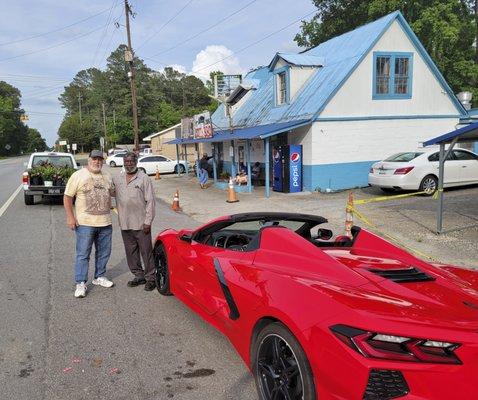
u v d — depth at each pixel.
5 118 109.50
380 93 17.41
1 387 3.48
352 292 2.83
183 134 27.05
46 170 15.20
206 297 4.20
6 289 5.99
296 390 2.83
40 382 3.56
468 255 7.45
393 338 2.37
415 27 26.22
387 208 12.23
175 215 13.28
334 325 2.53
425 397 2.31
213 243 4.95
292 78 18.91
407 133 18.00
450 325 2.44
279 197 15.80
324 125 16.58
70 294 5.76
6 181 27.03
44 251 8.33
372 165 16.55
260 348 3.12
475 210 11.23
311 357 2.60
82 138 109.38
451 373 2.32
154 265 5.84
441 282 3.19
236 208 13.98
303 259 3.38
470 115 19.33
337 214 11.72
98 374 3.69
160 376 3.66
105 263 6.08
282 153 17.09
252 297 3.25
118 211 5.80
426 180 14.10
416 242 8.44
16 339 4.38
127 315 5.00
